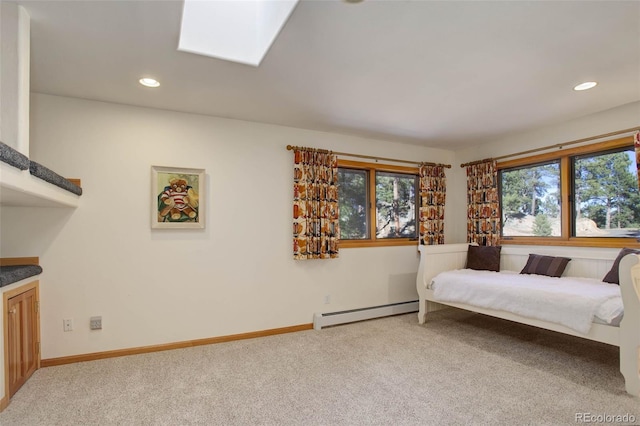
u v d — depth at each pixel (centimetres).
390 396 223
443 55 218
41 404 215
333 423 194
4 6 167
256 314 353
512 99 295
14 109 170
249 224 353
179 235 322
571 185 361
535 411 204
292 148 371
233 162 347
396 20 179
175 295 319
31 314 256
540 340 333
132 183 306
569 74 246
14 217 271
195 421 196
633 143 309
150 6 168
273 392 229
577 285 293
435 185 464
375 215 435
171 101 298
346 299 406
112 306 297
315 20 179
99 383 244
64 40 198
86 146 292
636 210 313
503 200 433
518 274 371
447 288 359
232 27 223
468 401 216
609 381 243
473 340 334
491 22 182
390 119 349
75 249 287
